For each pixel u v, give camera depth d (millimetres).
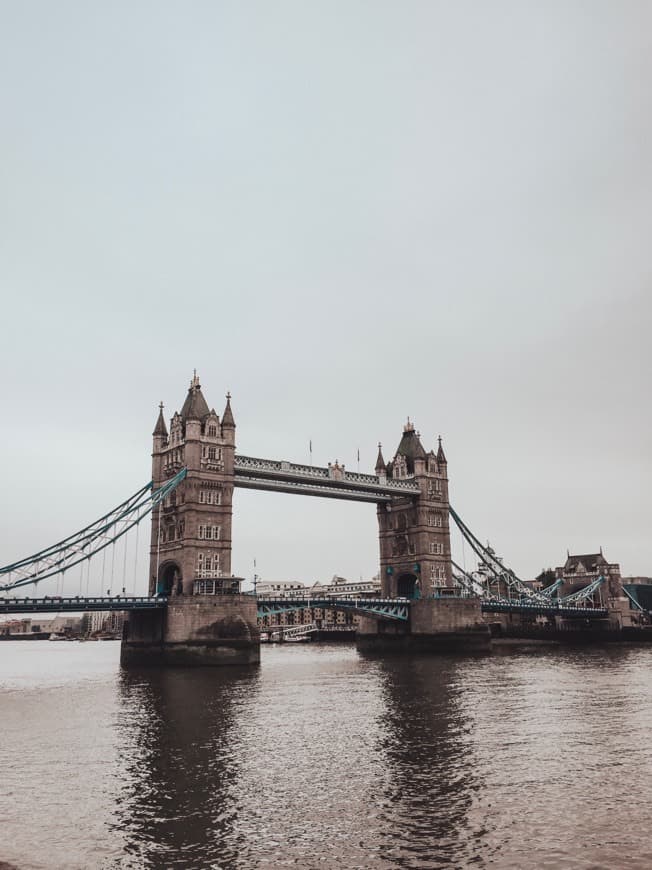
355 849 24094
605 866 22422
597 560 188875
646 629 171750
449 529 137500
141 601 95438
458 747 39500
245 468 109938
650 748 38906
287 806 28750
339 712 52781
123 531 101625
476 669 90312
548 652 128875
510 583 159500
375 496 131875
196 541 101312
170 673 87812
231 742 41469
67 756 38188
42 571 94500
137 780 32938
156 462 109812
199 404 107812
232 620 95375
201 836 25469
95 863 23094
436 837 25078
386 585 138000
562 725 46375
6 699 63344
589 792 30188
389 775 33375
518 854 23422
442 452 140375
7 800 29906
